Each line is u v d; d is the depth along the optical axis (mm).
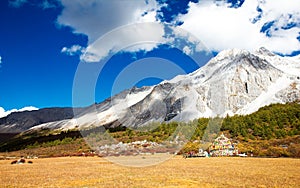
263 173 22203
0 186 17422
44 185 17422
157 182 16797
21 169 29484
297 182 17625
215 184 16406
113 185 16094
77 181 18422
